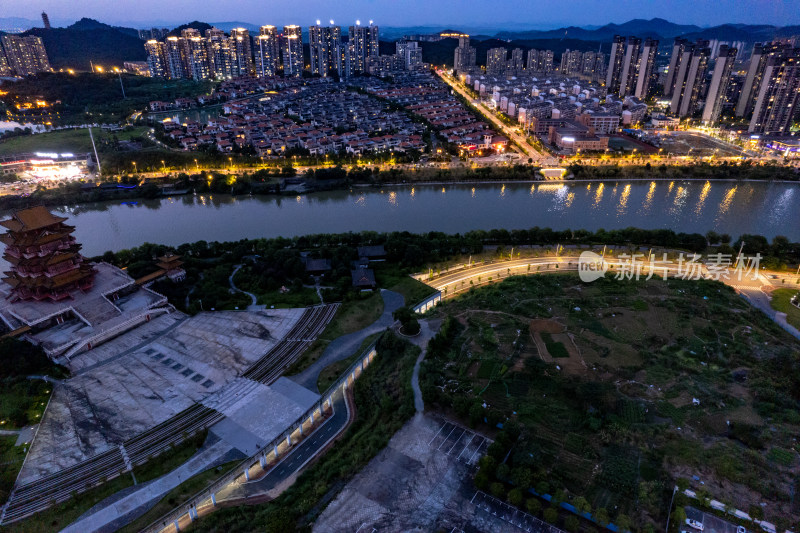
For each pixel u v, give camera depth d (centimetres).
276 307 17875
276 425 12481
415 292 18550
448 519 9962
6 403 13250
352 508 10219
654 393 13088
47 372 14462
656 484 10394
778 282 19275
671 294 17912
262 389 13762
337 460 11369
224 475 10831
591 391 12850
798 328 16125
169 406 13188
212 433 12244
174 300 18200
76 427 12481
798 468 10844
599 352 14725
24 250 16300
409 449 11656
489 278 19688
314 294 18688
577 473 10762
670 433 11750
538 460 11019
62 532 9712
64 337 15675
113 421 12650
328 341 15812
